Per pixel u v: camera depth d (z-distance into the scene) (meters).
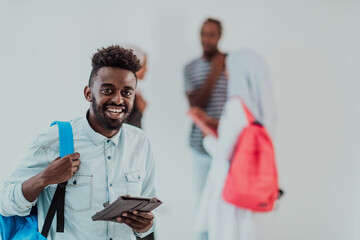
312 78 3.40
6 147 3.10
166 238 3.23
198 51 3.27
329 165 3.41
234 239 3.20
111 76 1.69
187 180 3.25
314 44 3.40
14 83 3.13
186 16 3.28
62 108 3.15
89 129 1.75
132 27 3.23
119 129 1.80
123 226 1.77
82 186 1.71
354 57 3.41
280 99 3.36
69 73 3.17
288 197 3.36
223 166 3.22
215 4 3.31
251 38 3.34
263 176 3.18
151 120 3.22
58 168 1.60
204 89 3.26
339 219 3.41
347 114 3.42
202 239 3.23
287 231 3.35
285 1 3.38
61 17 3.18
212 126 3.25
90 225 1.70
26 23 3.15
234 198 3.17
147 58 3.23
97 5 3.21
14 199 1.61
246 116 3.26
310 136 3.39
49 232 1.70
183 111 3.25
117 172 1.77
